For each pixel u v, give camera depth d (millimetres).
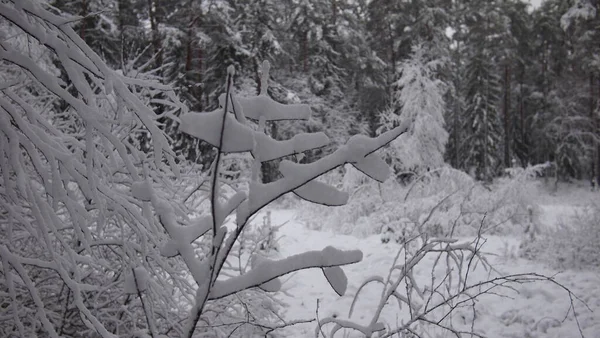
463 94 32938
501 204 9984
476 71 30672
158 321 2926
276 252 6656
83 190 1599
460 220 9227
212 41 18906
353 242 8898
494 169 29750
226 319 3232
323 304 5312
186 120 1161
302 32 26297
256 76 20891
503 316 4867
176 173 1854
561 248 6973
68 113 2785
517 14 33688
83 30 12125
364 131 26328
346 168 10906
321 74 26016
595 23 26828
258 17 20938
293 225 11211
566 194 27594
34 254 2592
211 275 1301
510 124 36344
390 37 30156
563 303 5156
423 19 23109
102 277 2746
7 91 1689
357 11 32781
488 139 29859
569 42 32594
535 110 35500
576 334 4383
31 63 1569
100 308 2684
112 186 1967
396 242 8445
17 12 1524
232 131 1175
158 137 1757
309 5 25328
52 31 1767
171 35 16250
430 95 16531
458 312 4859
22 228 2439
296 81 24828
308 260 1318
